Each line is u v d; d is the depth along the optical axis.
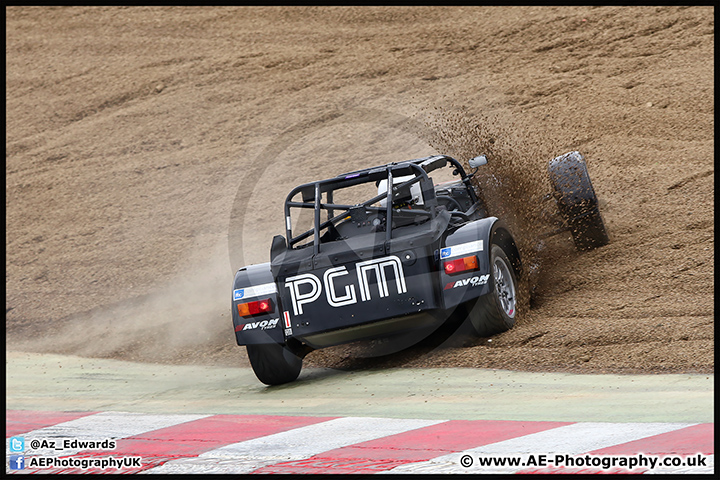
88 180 61.25
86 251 48.94
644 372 20.12
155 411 22.78
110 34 94.19
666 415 16.66
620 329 22.81
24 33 98.25
